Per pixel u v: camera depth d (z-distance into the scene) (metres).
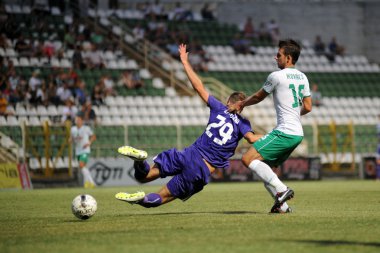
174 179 22.08
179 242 15.65
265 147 22.77
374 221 20.33
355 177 68.88
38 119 64.19
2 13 73.00
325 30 94.88
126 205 30.02
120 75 74.31
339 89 87.44
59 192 45.47
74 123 61.41
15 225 20.66
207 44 87.00
